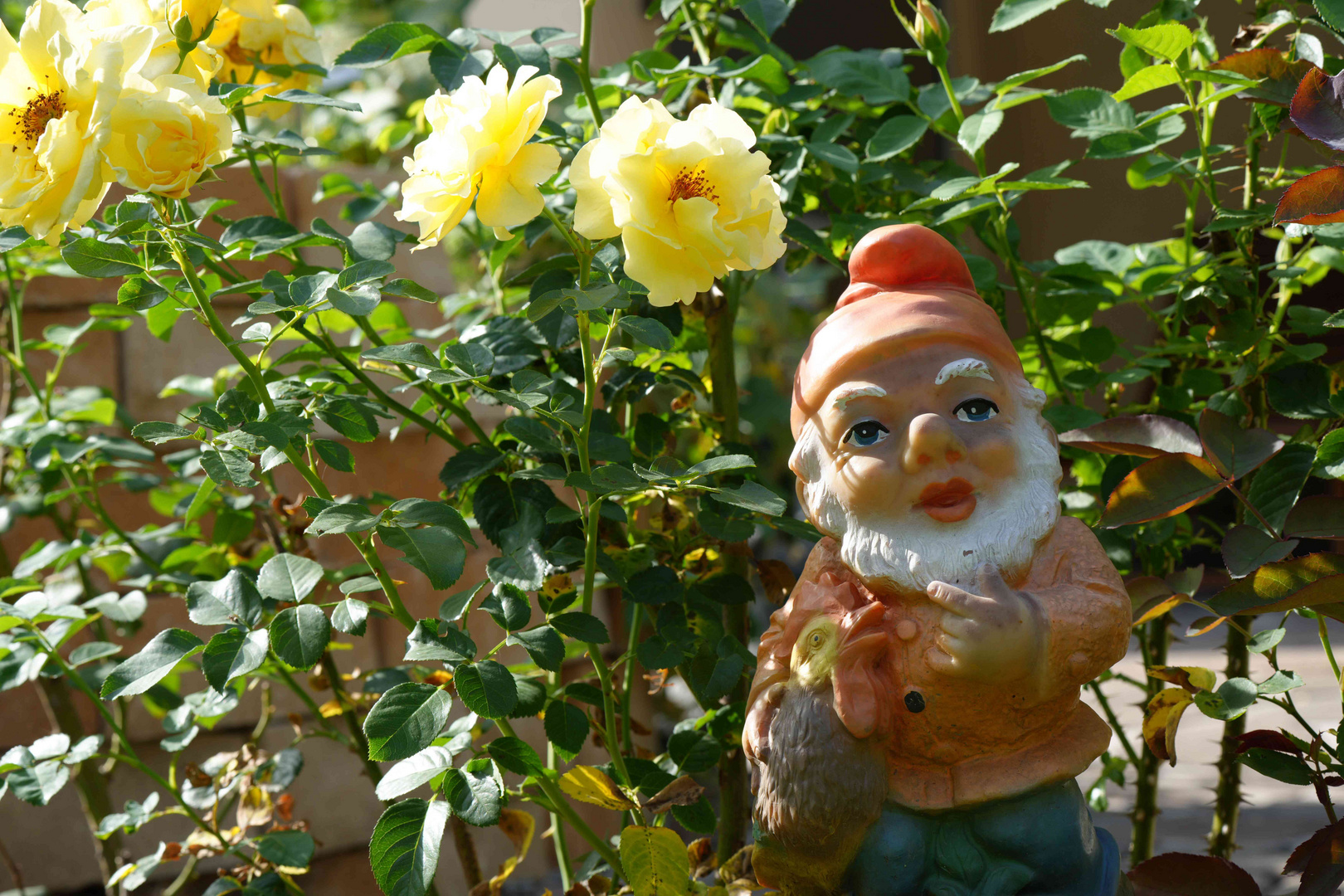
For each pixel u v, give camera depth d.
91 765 1.56
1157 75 1.26
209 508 1.47
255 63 1.35
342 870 1.67
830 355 1.13
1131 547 1.42
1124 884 1.15
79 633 1.63
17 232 1.22
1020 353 1.47
